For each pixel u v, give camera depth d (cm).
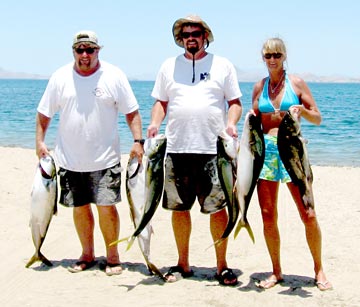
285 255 695
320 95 10006
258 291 562
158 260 679
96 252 707
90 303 537
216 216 574
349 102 6662
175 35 567
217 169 538
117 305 531
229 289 568
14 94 9369
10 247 720
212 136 556
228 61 567
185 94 555
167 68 571
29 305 534
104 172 599
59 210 930
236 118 558
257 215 918
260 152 516
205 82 555
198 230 820
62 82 587
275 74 537
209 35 564
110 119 594
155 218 891
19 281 598
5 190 1078
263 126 553
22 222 846
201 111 552
